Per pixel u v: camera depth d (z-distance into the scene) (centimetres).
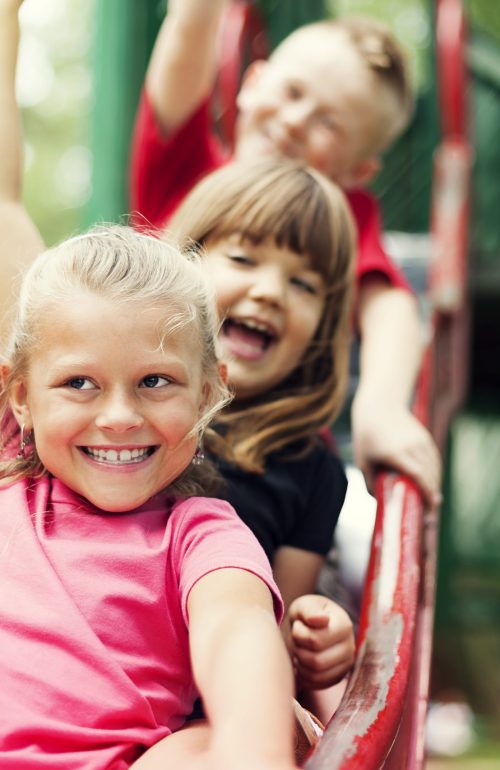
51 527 158
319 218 243
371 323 323
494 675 858
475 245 829
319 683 196
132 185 360
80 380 153
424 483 254
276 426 233
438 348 396
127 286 153
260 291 236
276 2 661
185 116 344
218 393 168
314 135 361
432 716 757
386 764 158
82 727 139
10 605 148
